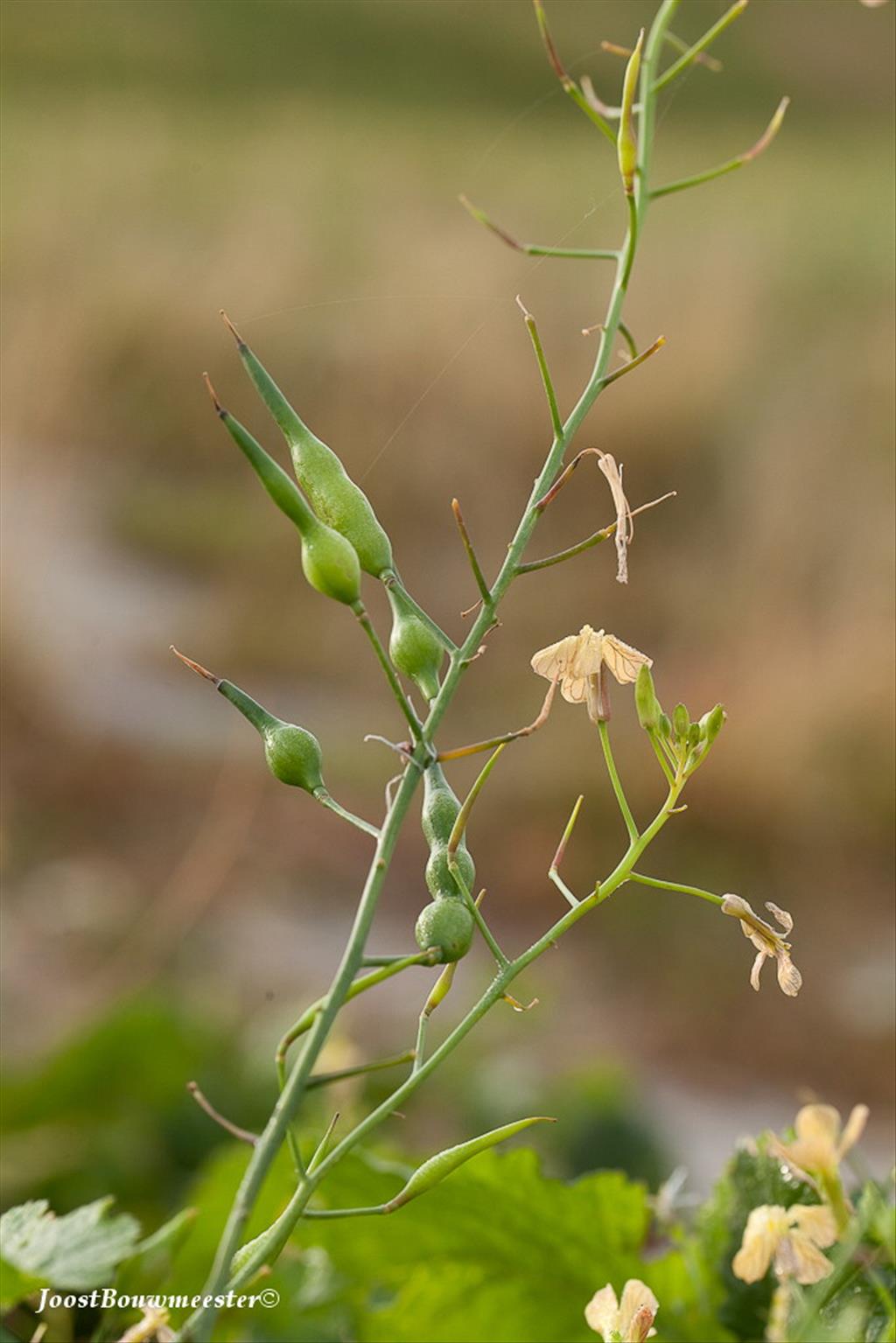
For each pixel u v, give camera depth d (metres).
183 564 3.87
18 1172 1.02
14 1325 0.70
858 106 11.05
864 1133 1.81
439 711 0.56
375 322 4.96
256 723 0.56
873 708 2.88
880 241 6.50
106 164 7.38
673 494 0.57
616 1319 0.59
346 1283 0.69
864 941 2.44
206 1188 0.71
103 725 2.89
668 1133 1.28
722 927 2.47
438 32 12.66
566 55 12.27
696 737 0.57
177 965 1.87
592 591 3.74
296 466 0.57
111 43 11.39
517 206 7.05
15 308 4.64
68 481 4.00
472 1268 0.68
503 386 4.54
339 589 0.56
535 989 1.75
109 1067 1.10
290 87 11.52
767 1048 2.05
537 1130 1.24
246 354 0.58
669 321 5.05
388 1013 1.69
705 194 7.37
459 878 0.56
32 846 2.43
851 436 3.98
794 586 3.44
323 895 2.37
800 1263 0.59
